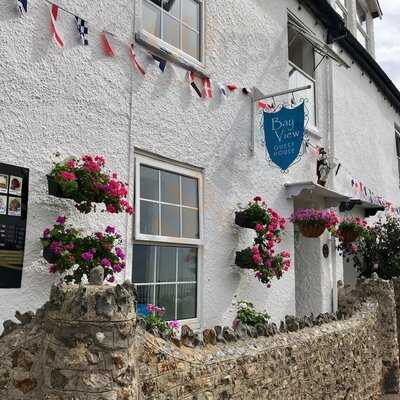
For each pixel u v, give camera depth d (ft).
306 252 25.66
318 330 16.28
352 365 18.10
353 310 20.92
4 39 11.60
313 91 26.50
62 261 11.53
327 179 26.55
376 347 21.07
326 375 15.98
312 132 25.20
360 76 32.99
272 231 18.61
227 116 18.90
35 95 12.19
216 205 18.03
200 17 18.16
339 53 29.78
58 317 7.92
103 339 7.73
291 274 22.03
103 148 13.84
